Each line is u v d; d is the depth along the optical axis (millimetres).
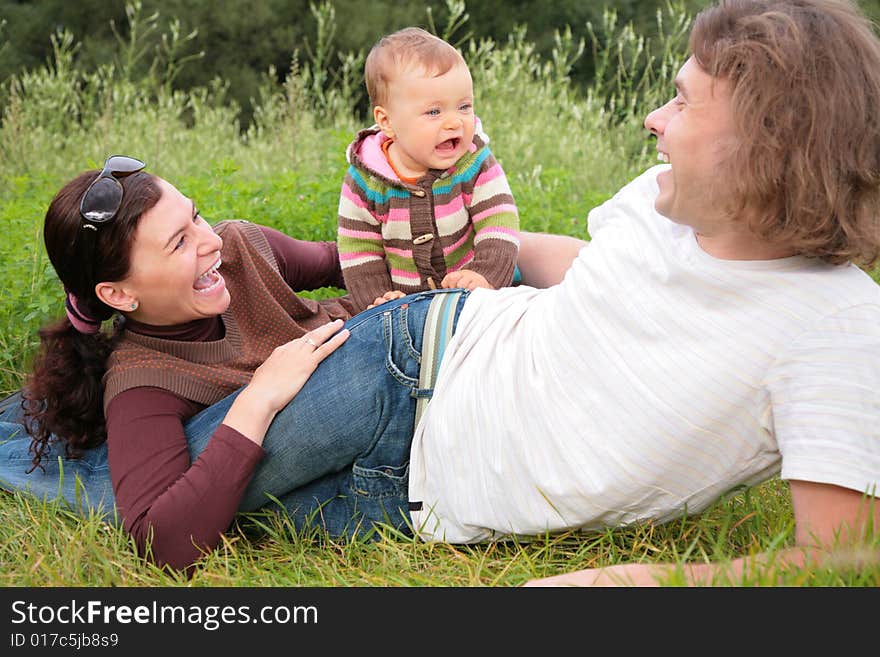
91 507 2850
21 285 4195
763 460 2215
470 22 15891
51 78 9695
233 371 2918
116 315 2908
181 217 2695
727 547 2604
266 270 3152
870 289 2057
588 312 2316
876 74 1951
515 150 7582
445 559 2604
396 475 2709
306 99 9570
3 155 8234
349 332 2711
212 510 2568
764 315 2072
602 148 7996
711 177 2039
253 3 15641
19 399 3473
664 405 2188
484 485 2512
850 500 2016
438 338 2615
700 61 2059
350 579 2588
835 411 1993
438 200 3361
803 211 1951
